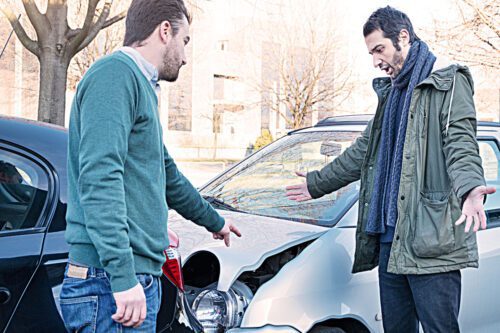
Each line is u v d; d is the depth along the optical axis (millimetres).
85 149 2170
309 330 3459
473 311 4027
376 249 3461
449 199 3111
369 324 3639
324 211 3951
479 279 4043
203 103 41062
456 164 3025
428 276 3154
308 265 3480
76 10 16844
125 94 2234
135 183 2295
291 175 4535
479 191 2924
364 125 4688
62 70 9312
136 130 2307
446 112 3107
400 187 3152
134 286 2188
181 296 2912
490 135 4598
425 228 3088
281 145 4883
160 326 2773
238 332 3291
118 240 2143
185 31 2488
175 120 40562
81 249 2262
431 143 3156
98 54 20141
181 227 3996
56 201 2650
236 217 3988
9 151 2670
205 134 41188
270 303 3336
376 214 3346
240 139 42594
